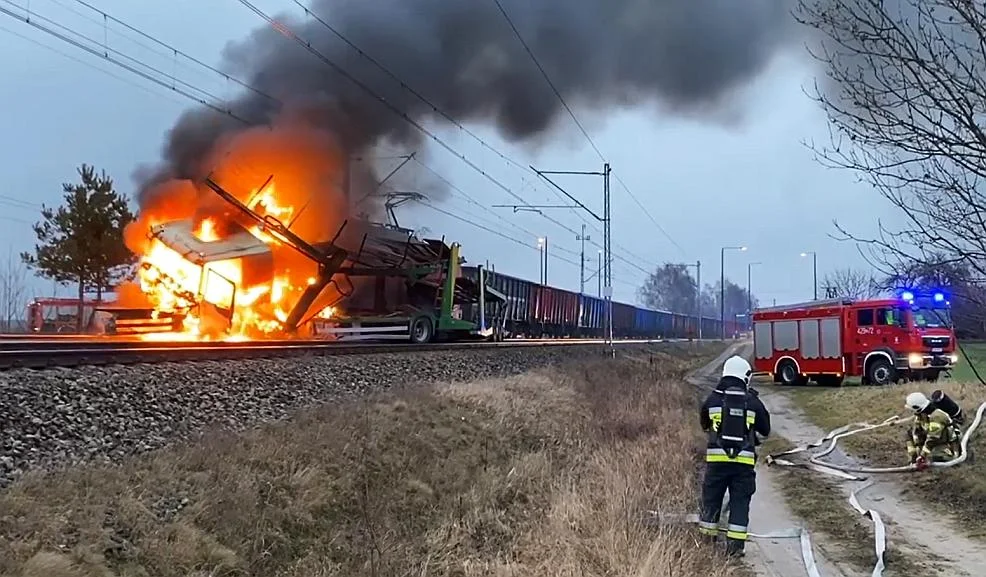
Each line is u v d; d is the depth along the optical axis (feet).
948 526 28.94
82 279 100.12
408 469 34.76
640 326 216.95
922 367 84.79
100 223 99.45
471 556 27.40
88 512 21.18
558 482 37.50
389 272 79.15
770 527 29.68
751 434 26.32
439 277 85.25
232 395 36.35
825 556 25.90
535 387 61.36
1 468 22.52
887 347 86.38
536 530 29.78
